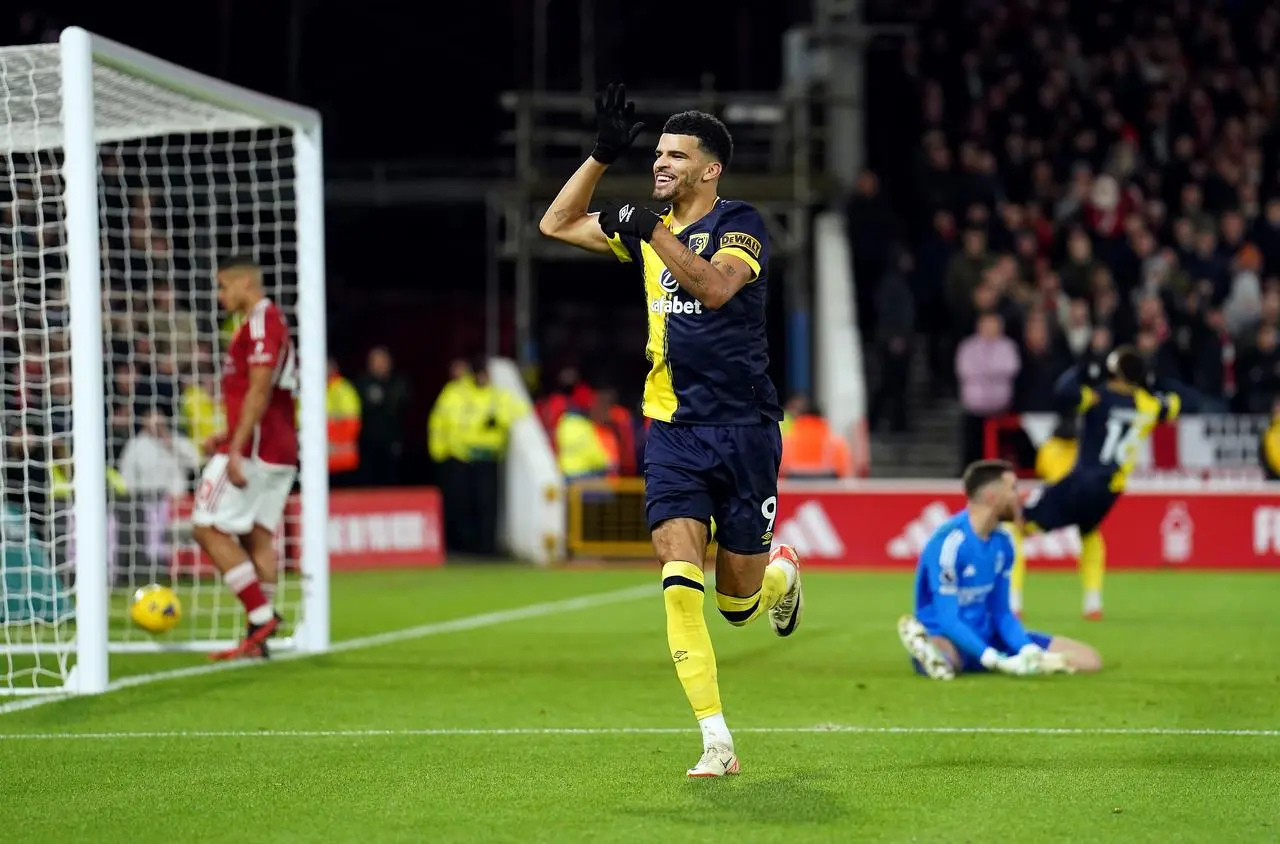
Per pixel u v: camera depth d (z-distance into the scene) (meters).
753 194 69.94
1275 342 66.56
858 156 76.94
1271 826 17.27
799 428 62.75
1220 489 58.16
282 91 83.19
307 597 34.31
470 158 90.44
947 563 29.97
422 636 37.53
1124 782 19.61
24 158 41.81
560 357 85.31
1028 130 79.25
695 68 93.25
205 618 42.34
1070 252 69.56
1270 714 25.38
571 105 71.31
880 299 68.12
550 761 21.16
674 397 19.20
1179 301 67.62
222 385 36.03
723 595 19.94
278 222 36.09
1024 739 22.84
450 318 83.69
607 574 57.44
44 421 38.66
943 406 72.81
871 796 18.72
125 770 20.78
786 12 91.62
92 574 28.00
